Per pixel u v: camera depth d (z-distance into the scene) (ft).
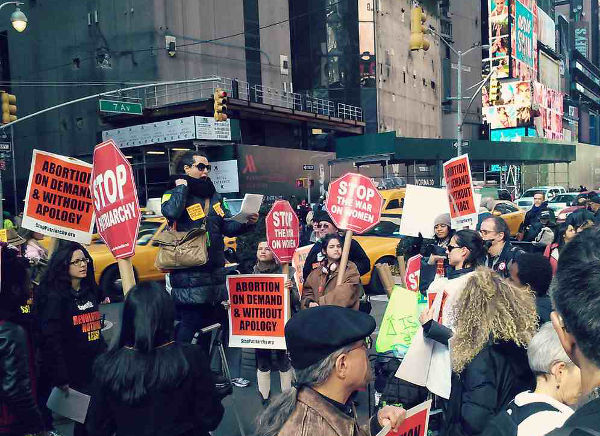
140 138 102.42
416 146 108.17
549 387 6.65
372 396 15.90
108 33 120.67
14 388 9.70
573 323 3.81
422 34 45.60
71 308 13.65
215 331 16.65
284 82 143.43
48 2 130.21
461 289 9.62
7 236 20.13
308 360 5.70
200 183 15.38
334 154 122.72
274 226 17.44
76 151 127.75
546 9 325.83
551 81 317.83
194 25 121.60
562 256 4.01
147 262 38.99
